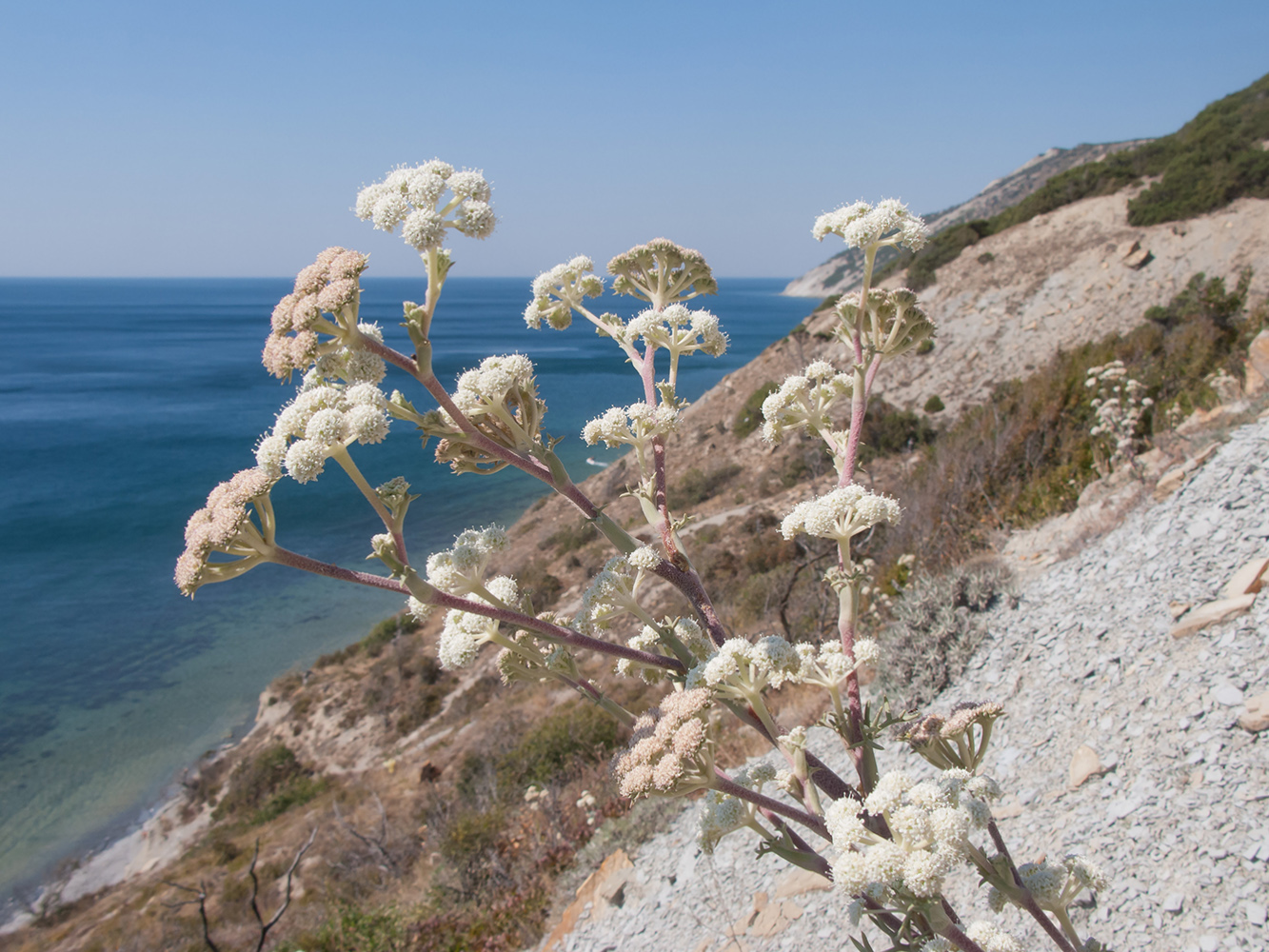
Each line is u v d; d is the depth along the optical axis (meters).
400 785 20.81
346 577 2.26
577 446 61.34
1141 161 41.12
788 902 6.22
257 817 22.41
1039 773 6.15
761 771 2.51
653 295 3.12
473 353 132.00
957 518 12.18
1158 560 7.62
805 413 2.80
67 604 38.41
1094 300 34.19
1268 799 4.65
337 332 2.28
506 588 2.61
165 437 73.50
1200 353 13.28
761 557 21.11
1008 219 43.62
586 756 14.39
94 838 23.09
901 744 7.41
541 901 8.99
